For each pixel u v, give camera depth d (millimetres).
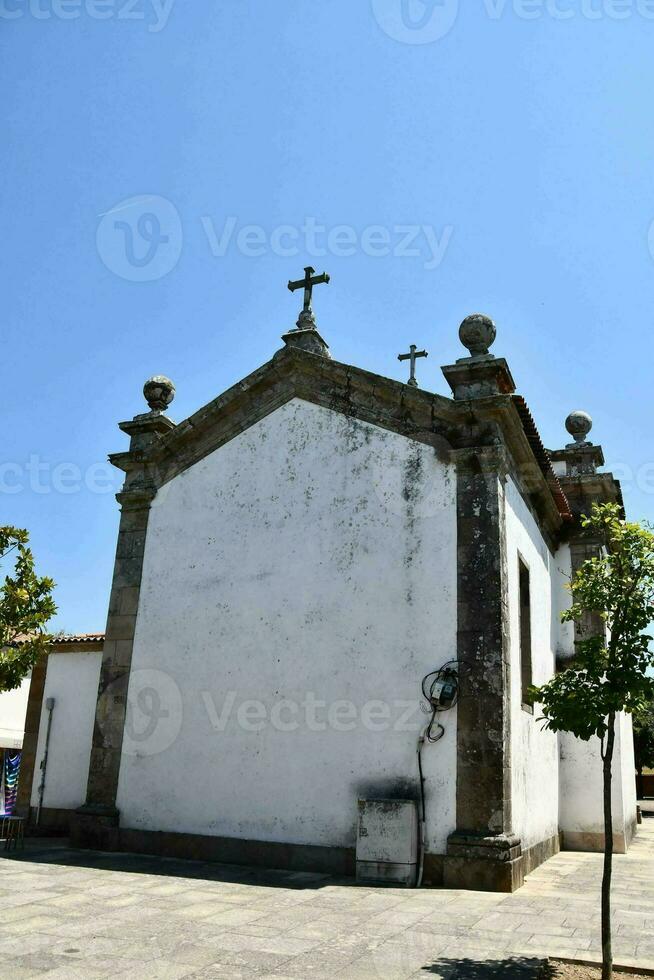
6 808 18234
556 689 6242
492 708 9328
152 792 10969
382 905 7613
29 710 14938
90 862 9891
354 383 11273
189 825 10586
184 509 12109
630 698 6043
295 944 6000
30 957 5477
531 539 12594
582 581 6434
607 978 5250
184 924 6547
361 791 9688
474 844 8844
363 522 10727
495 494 10047
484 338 10805
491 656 9508
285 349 11719
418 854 9102
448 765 9328
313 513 11109
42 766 14484
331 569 10734
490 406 10234
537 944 6184
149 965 5359
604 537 15250
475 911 7418
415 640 9938
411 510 10469
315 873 9531
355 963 5531
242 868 9789
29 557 11266
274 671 10688
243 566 11367
